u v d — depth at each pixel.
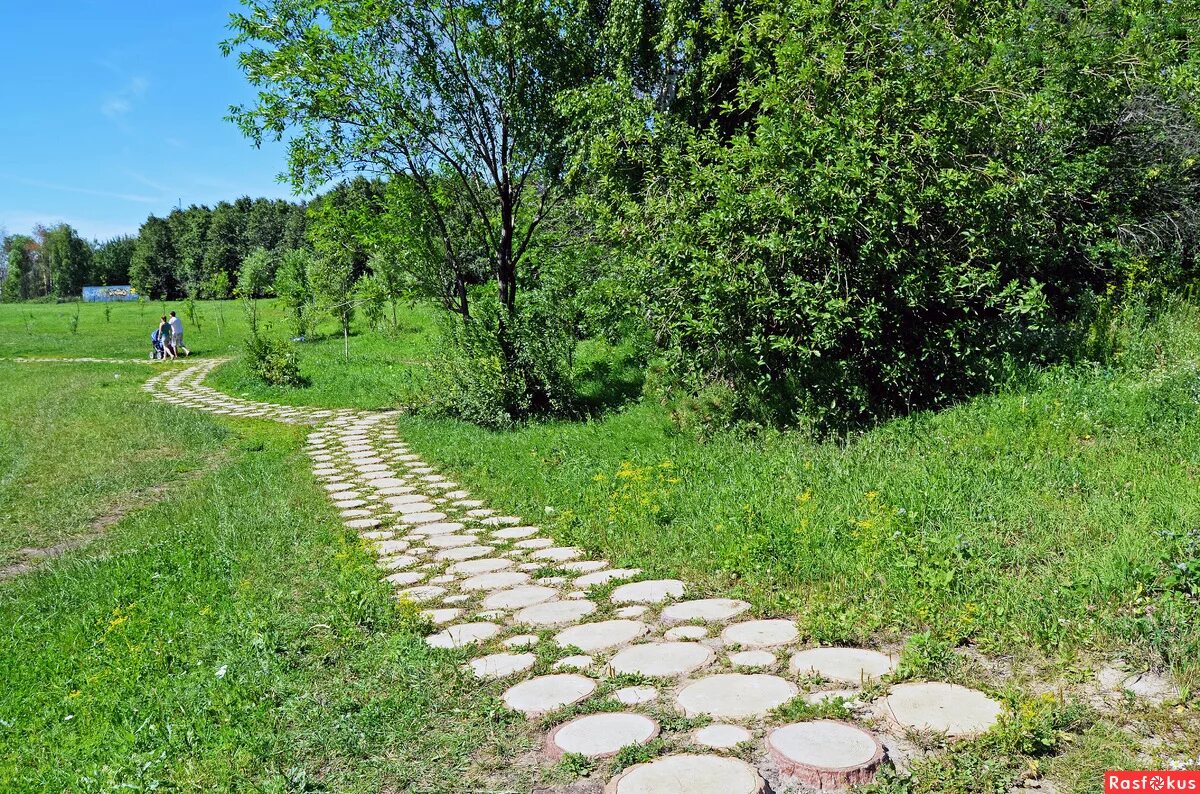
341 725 3.41
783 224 8.34
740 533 5.52
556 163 12.90
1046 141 8.38
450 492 8.81
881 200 7.65
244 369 21.50
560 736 3.19
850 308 8.02
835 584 4.53
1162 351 7.87
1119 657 3.38
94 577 6.27
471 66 12.53
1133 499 5.06
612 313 12.53
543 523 7.12
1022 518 5.05
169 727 3.43
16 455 12.20
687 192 9.47
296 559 6.27
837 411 8.21
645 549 5.86
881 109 8.20
